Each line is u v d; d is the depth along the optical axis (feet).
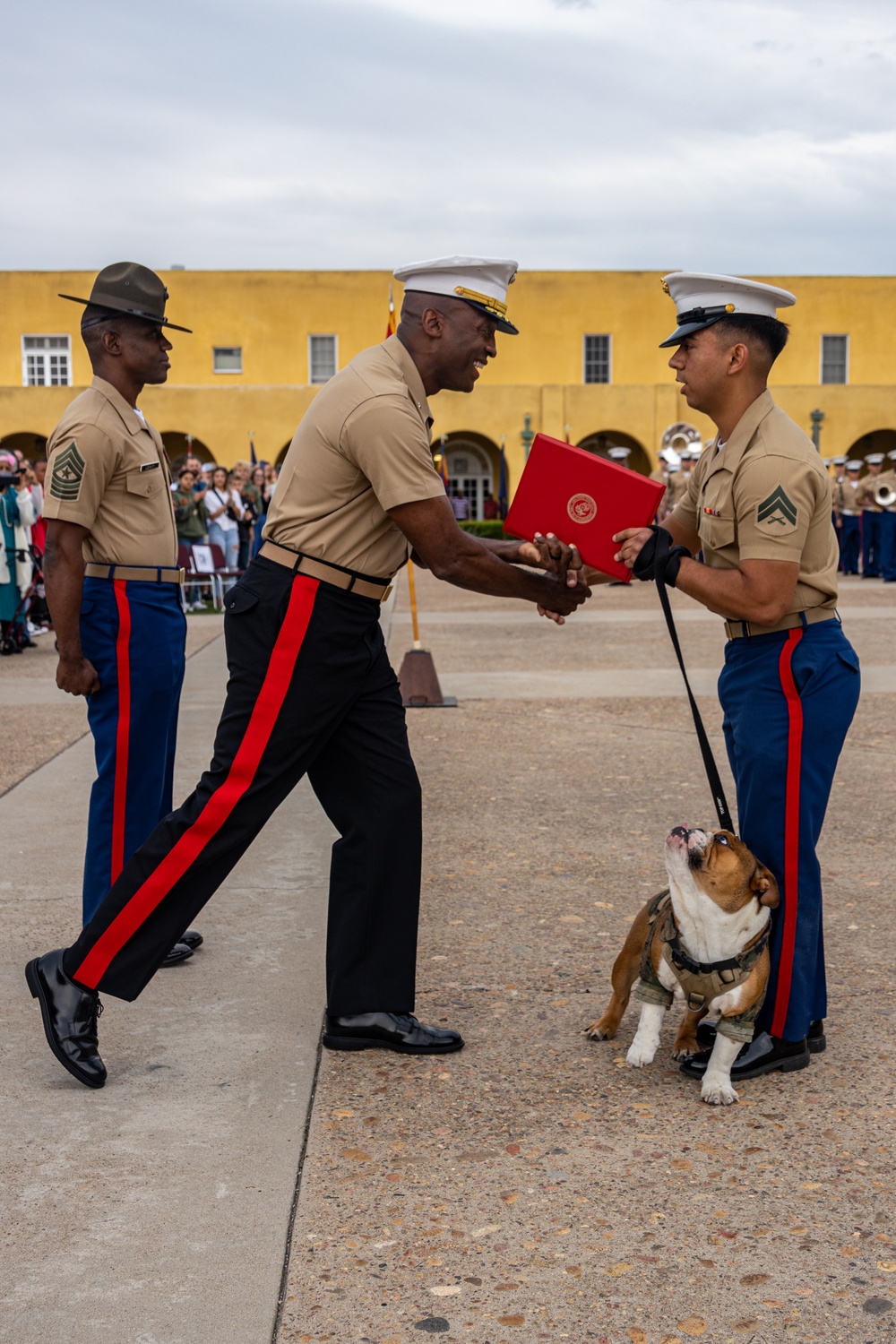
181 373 116.37
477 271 10.37
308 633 10.12
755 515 9.87
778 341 10.19
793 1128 9.48
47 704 30.12
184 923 10.16
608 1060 10.74
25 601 42.37
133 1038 11.14
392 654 39.86
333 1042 10.96
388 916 10.93
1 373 115.24
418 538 10.10
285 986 12.39
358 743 10.82
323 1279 7.54
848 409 116.06
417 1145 9.20
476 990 12.27
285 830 18.75
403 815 10.87
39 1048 10.93
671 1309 7.25
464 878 15.97
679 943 9.86
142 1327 7.06
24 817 19.04
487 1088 10.19
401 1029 10.93
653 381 119.55
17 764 22.97
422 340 10.41
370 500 10.21
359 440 9.93
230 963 13.02
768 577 9.83
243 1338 6.97
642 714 28.30
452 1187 8.59
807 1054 10.62
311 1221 8.16
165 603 12.26
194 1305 7.25
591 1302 7.32
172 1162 8.91
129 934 10.00
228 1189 8.54
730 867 9.57
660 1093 10.11
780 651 10.28
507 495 113.60
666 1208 8.33
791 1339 6.99
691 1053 10.76
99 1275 7.54
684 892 9.66
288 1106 9.82
